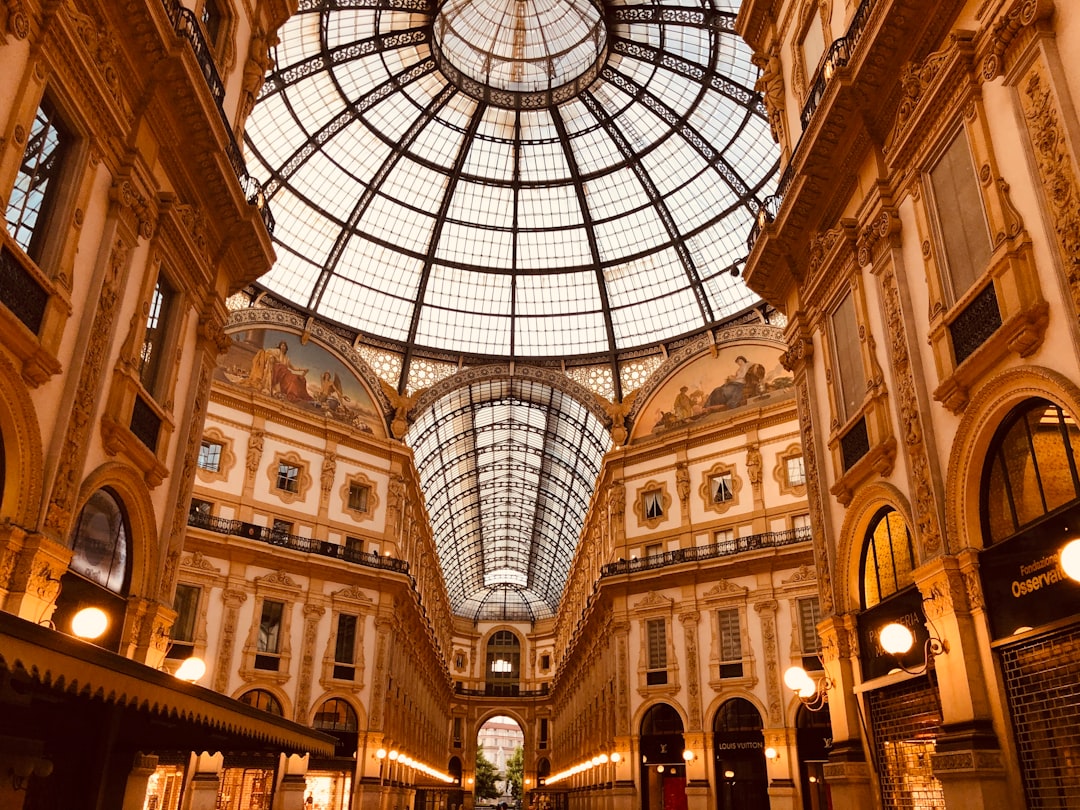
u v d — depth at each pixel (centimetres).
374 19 3014
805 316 1491
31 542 860
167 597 1284
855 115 1183
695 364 3578
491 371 3925
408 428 3731
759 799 2750
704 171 3428
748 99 3059
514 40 3359
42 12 877
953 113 959
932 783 1021
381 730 3094
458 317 3928
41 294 896
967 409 909
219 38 1456
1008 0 859
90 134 1007
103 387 1048
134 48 1084
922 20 1031
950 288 976
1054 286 774
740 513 3145
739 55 2978
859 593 1241
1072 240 739
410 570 4031
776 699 2755
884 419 1129
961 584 905
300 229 3450
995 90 883
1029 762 804
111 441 1076
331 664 3039
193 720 759
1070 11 767
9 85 825
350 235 3562
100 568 1116
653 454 3500
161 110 1166
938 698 989
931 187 1033
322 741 1177
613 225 3744
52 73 910
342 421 3491
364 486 3488
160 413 1239
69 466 955
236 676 2775
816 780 2627
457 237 3806
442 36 3234
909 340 1061
